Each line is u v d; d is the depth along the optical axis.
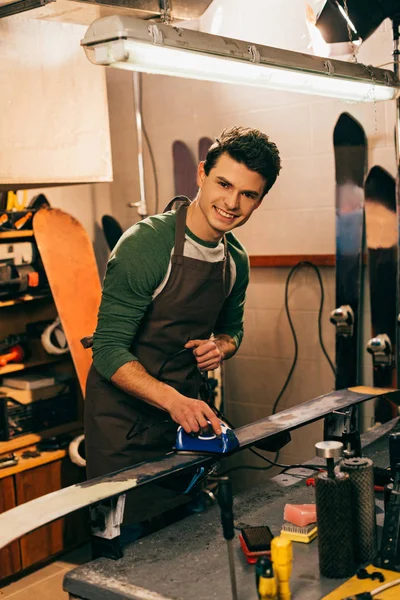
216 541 1.63
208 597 1.38
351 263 3.46
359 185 3.44
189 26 3.95
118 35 1.62
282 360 3.88
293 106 3.69
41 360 3.72
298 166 3.72
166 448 2.29
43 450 3.55
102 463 2.26
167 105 4.14
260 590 1.30
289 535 1.62
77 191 4.32
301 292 3.77
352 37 2.72
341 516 1.43
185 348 2.17
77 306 3.61
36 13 2.77
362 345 3.59
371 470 1.50
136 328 2.12
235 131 1.98
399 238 3.25
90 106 3.18
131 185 4.36
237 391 4.05
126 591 1.41
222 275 2.25
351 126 3.47
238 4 3.77
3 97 2.85
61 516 1.49
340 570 1.44
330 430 2.12
